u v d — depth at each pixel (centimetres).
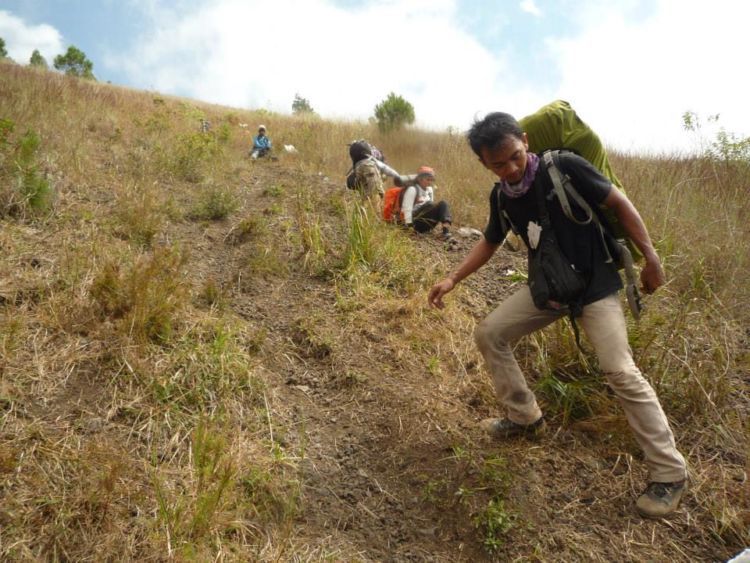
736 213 511
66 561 194
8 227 381
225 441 254
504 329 270
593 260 244
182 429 261
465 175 810
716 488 265
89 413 255
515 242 534
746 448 289
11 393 253
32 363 272
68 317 303
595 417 300
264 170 791
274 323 370
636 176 597
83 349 288
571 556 236
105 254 373
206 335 324
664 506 246
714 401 312
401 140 1245
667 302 392
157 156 661
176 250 395
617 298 249
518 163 236
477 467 273
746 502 259
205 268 423
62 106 852
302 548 223
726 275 417
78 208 444
